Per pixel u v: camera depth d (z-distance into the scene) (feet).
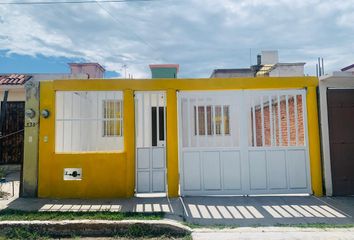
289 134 23.79
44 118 22.94
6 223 16.39
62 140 24.39
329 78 22.63
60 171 22.56
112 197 22.44
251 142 24.58
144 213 18.30
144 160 23.66
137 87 23.20
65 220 16.78
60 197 22.38
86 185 22.50
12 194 23.35
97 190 22.48
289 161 23.49
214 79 23.43
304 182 23.38
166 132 23.29
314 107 23.41
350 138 23.35
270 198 22.34
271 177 23.40
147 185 23.52
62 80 23.07
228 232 15.79
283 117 27.84
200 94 23.68
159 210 19.26
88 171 22.58
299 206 20.31
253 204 20.79
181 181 23.24
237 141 24.20
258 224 16.93
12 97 36.32
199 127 24.72
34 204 20.62
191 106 24.71
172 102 23.20
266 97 26.03
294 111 25.11
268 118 29.63
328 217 18.07
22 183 22.70
